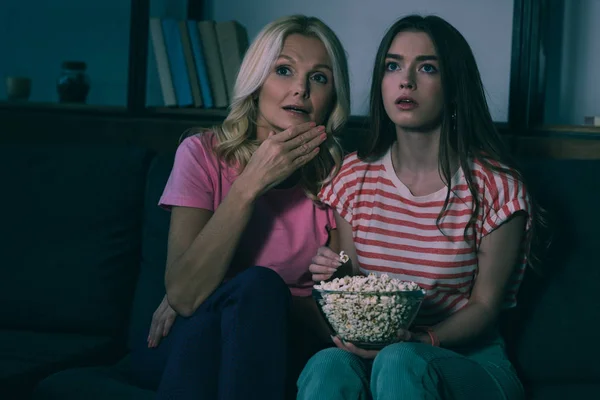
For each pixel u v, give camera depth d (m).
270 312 1.38
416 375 1.30
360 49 2.53
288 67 1.73
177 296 1.58
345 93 1.80
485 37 2.43
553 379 1.80
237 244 1.59
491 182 1.61
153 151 2.20
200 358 1.38
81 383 1.60
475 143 1.65
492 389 1.43
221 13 2.64
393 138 1.73
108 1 2.68
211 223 1.59
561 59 2.36
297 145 1.62
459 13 2.45
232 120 1.78
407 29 1.63
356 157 1.75
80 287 2.02
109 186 2.10
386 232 1.66
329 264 1.60
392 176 1.68
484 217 1.61
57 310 2.02
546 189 1.87
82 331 2.04
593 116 2.21
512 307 1.75
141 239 2.10
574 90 2.35
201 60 2.32
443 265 1.61
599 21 2.33
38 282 2.03
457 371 1.37
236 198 1.59
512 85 2.21
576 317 1.79
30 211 2.09
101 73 2.69
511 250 1.62
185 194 1.70
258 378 1.35
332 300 1.38
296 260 1.76
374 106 1.71
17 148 2.20
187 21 2.32
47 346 1.87
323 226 1.78
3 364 1.68
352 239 1.73
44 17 2.72
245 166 1.75
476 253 1.62
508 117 2.23
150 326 1.75
